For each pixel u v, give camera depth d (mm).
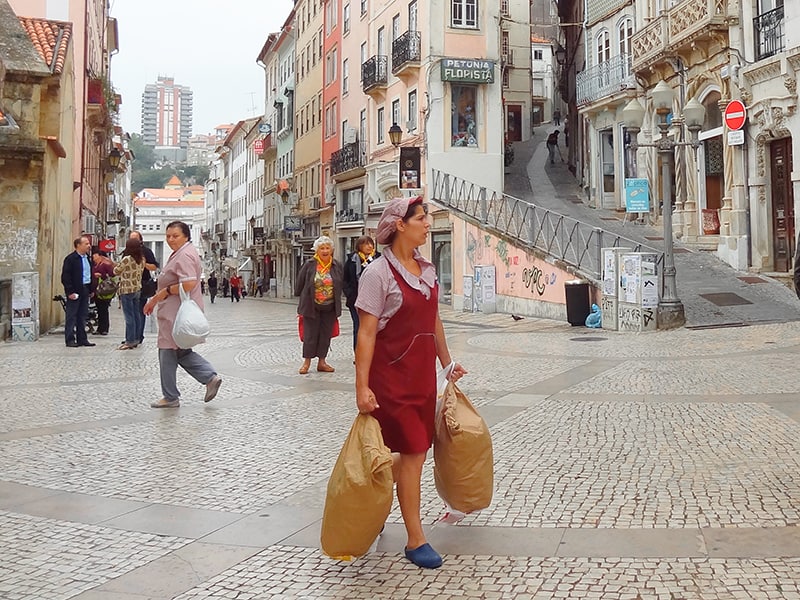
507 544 4078
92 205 36406
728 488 4949
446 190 29203
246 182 83875
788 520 4316
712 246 21781
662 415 7336
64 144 20547
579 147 35188
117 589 3578
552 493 4957
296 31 56750
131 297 14531
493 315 23203
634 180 17047
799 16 17750
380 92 36844
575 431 6773
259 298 60906
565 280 19391
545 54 80875
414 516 3854
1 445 6566
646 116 26422
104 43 46406
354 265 12172
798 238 5445
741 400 7934
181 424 7426
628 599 3352
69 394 9203
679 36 22469
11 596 3502
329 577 3695
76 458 6109
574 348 13133
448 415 3994
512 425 7094
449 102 31594
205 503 4914
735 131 20062
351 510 3568
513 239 22641
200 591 3549
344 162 41531
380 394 3793
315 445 6480
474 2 31984
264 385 9938
